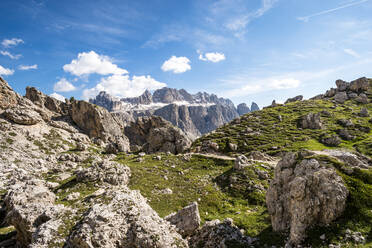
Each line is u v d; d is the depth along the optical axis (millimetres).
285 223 20703
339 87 140750
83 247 15883
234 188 39969
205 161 56906
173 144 92812
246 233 22672
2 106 103188
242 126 100625
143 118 154125
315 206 17984
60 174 53125
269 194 23922
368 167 21875
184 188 40688
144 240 16828
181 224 23688
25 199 28844
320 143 70688
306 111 111750
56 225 17953
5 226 27516
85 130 131000
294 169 22672
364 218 16812
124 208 19297
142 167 52000
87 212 18906
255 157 58719
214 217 30328
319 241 16750
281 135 81938
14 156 71875
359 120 89812
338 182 18719
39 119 106875
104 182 40719
